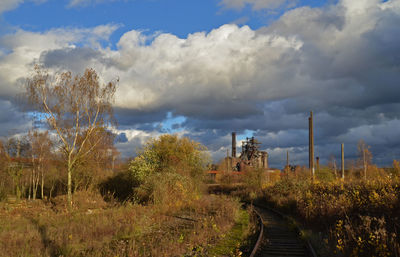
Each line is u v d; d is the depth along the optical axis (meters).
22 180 33.88
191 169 33.56
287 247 12.05
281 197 28.75
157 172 29.30
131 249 10.45
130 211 20.14
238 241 13.17
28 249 10.53
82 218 18.00
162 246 11.08
